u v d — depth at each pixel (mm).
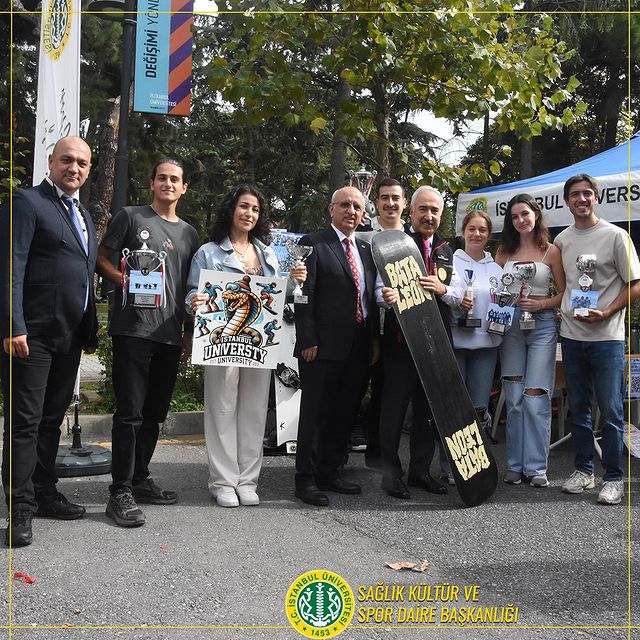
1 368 4637
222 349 5234
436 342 5496
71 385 4941
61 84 6152
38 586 3867
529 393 5996
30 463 4551
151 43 7793
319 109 8148
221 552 4398
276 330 5309
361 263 5680
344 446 5801
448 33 7551
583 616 3646
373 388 6023
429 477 5867
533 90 8070
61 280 4656
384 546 4578
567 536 4785
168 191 5102
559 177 7332
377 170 8453
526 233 6055
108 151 16031
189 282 5223
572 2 18344
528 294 5898
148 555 4324
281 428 6824
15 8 16016
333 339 5465
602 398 5609
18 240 4508
